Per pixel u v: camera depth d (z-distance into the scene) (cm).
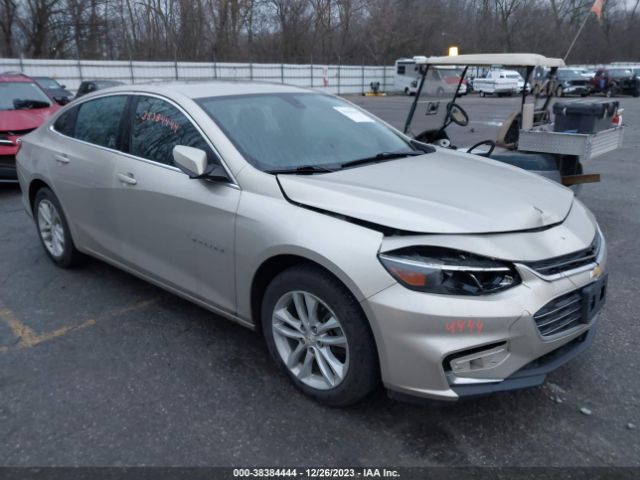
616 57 4797
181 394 313
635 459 263
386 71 4291
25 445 273
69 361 347
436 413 296
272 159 334
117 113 410
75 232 455
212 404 304
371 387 279
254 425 287
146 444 273
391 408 300
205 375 331
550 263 270
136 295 442
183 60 3916
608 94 3200
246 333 382
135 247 393
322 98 429
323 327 287
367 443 273
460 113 700
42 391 316
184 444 273
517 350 257
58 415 295
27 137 519
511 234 270
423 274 251
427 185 313
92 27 3562
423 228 262
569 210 316
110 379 328
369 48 4697
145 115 386
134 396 311
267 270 313
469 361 255
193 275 353
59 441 275
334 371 288
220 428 285
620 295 444
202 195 332
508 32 4697
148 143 378
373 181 314
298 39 4353
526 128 633
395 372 261
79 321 399
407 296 252
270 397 310
